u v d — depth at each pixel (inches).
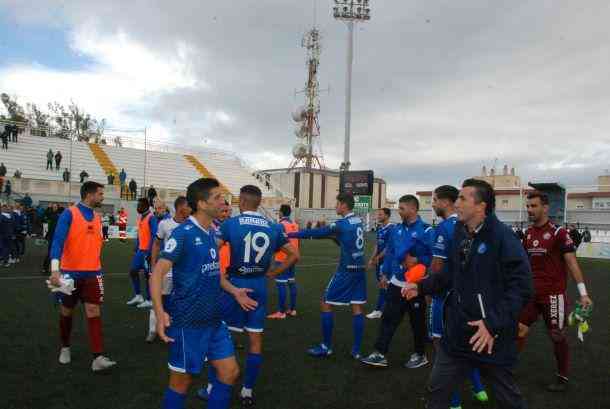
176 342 126.6
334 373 208.1
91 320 200.4
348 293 230.2
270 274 186.4
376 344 215.0
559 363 195.3
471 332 117.9
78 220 198.4
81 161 1395.2
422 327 220.5
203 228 131.9
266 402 173.8
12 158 1273.4
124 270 534.3
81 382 186.2
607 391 194.5
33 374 193.5
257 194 180.4
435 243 177.8
